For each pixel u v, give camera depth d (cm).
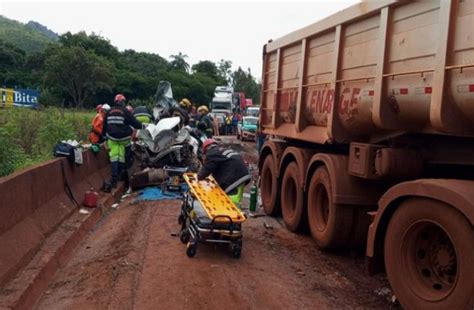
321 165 775
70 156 902
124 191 1266
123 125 1173
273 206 1014
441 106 475
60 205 823
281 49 1013
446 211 442
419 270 490
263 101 1159
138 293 560
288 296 575
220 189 802
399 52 566
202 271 639
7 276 536
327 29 768
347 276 661
